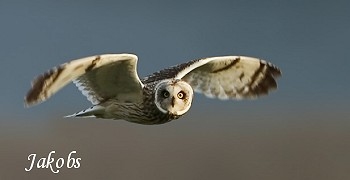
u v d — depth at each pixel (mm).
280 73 10078
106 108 9469
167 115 9477
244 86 10133
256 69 10016
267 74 10070
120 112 9523
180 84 9500
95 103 9422
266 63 9992
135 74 9039
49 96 8188
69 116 9508
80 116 9500
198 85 10148
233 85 10141
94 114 9516
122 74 9047
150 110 9492
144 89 9484
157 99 9445
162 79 9648
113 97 9406
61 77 8234
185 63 9922
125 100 9422
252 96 10172
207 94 10188
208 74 10070
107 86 9258
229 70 10031
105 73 9047
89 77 9172
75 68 8320
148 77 9812
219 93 10195
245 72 10039
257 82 10102
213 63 9898
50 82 8148
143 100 9453
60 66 8172
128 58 8734
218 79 10109
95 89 9312
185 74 9695
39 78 8078
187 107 9523
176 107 9445
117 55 8617
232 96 10195
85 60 8344
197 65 9773
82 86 9297
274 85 10117
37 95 8078
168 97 9422
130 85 9234
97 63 8477
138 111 9492
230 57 9875
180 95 9461
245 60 9930
